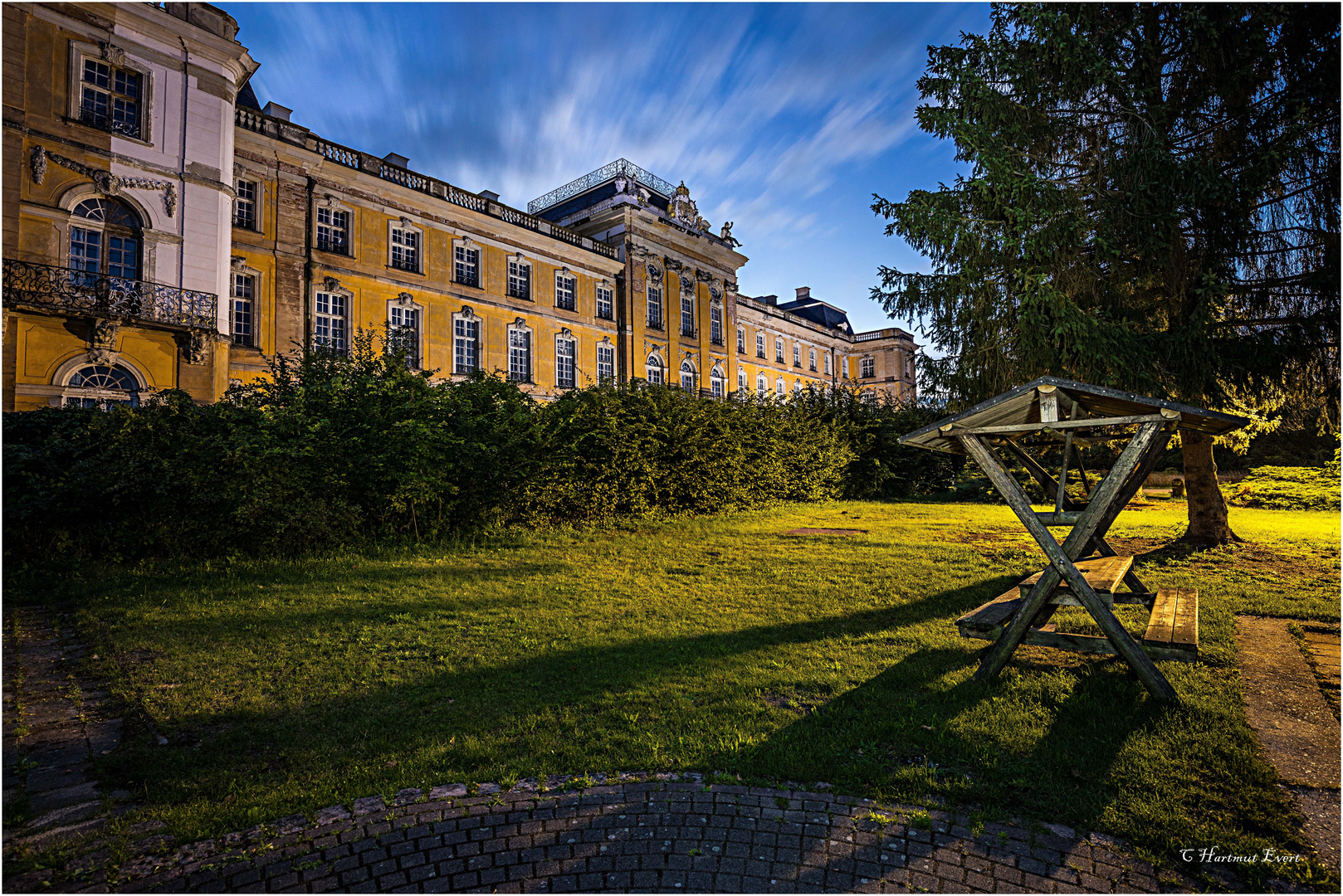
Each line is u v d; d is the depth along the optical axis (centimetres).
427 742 361
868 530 1291
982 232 1051
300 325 2197
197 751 351
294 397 940
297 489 875
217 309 1828
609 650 521
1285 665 470
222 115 1900
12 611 620
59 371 1580
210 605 639
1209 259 946
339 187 2338
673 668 475
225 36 1916
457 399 1099
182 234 1795
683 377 3778
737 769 327
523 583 761
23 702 421
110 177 1681
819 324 5516
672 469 1445
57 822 288
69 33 1652
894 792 303
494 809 295
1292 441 2366
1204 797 295
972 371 1146
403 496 965
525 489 1143
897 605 661
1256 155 906
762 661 488
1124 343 929
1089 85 1016
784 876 250
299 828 283
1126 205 970
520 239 2959
